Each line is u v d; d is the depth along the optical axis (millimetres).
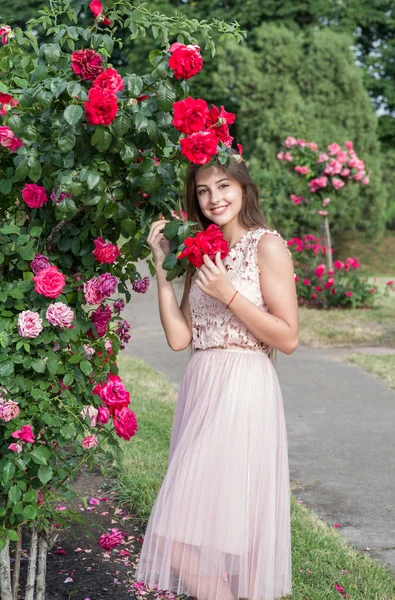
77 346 2459
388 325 10570
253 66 20422
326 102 20203
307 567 3207
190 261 2369
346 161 13336
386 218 22250
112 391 2412
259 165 19312
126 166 2312
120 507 3932
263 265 2459
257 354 2521
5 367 2230
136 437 5035
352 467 4691
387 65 26016
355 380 7238
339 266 12586
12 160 2426
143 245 2514
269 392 2502
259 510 2430
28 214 2508
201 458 2406
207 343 2533
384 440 5250
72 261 2529
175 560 2426
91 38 2293
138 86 2178
